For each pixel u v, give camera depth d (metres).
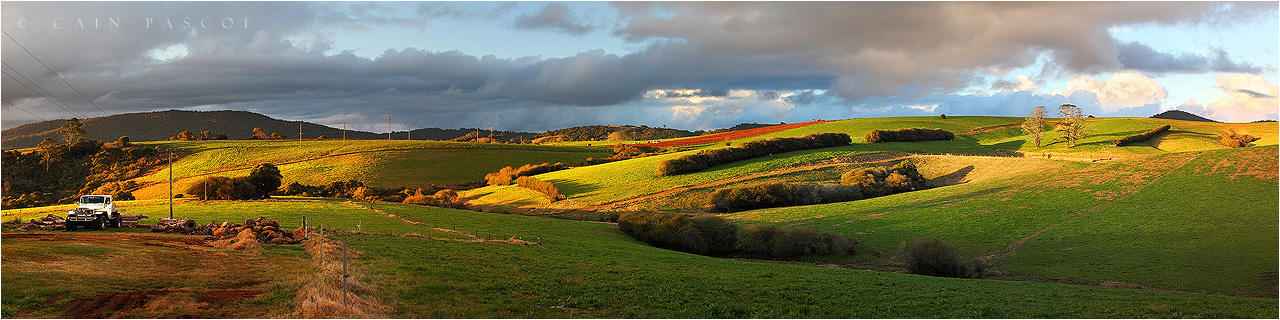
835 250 65.38
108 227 48.78
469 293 26.11
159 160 164.25
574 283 30.19
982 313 27.59
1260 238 57.28
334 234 48.44
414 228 61.88
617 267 37.91
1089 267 55.09
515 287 28.09
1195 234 60.34
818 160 131.00
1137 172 86.25
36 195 133.75
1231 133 166.50
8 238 33.72
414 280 27.73
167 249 32.94
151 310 19.91
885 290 33.56
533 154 167.38
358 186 131.12
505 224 73.38
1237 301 34.91
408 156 160.50
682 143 182.25
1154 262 54.41
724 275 36.56
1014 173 106.38
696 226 68.38
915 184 109.50
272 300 22.03
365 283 25.22
